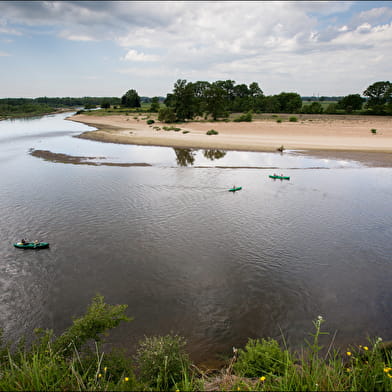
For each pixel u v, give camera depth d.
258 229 26.19
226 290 17.78
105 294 17.31
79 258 21.27
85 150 66.56
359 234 25.39
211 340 14.02
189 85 122.81
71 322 15.16
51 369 7.20
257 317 15.59
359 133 80.31
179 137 82.19
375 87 152.50
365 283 18.59
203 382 7.66
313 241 24.05
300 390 6.42
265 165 51.34
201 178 43.09
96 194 35.72
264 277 19.14
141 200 33.53
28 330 14.60
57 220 27.98
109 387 6.87
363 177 43.72
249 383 7.41
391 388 6.35
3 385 6.56
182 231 25.66
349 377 6.55
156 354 8.91
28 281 18.59
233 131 93.56
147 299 16.89
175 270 19.81
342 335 14.30
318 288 18.09
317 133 83.56
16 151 64.94
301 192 36.78
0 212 30.02
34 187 38.75
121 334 14.17
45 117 193.88
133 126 116.38
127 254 21.81
